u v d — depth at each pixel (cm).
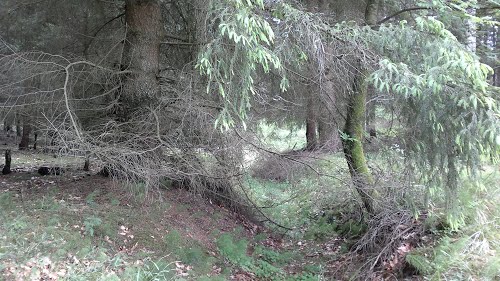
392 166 675
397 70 478
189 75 746
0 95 730
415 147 565
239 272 636
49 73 736
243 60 465
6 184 805
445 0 538
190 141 721
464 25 687
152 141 704
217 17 471
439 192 591
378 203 669
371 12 752
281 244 839
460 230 568
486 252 507
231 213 874
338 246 764
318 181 803
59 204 639
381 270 586
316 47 573
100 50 891
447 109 471
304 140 1150
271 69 657
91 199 668
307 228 893
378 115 730
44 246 509
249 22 430
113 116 774
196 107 686
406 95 459
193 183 752
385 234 643
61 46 879
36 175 941
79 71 755
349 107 730
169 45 873
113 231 596
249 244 777
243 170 797
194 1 714
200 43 622
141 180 710
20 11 844
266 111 796
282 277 649
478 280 468
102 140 693
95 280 466
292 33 560
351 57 620
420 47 523
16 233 525
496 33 949
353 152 717
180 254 607
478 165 477
